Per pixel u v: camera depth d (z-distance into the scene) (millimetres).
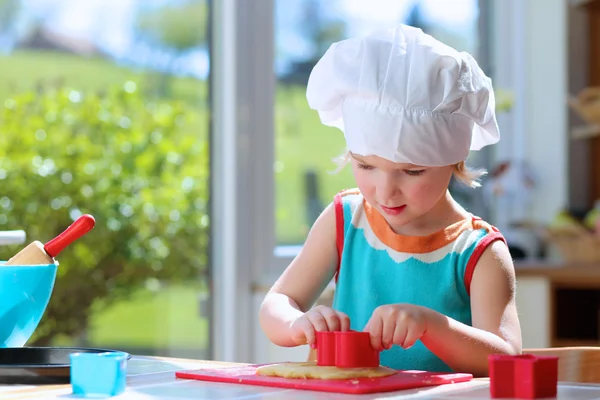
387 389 1038
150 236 2838
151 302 2828
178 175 2920
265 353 2971
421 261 1605
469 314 1594
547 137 4004
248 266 3000
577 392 1016
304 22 3250
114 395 1000
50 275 1260
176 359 1364
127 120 2805
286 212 3158
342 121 1584
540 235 3830
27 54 2590
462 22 3955
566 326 3492
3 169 2553
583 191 3875
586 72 3871
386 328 1233
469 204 4000
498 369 987
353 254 1680
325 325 1278
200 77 2975
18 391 1039
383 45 1436
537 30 4035
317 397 984
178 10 2914
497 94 3891
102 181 2750
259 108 3084
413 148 1402
